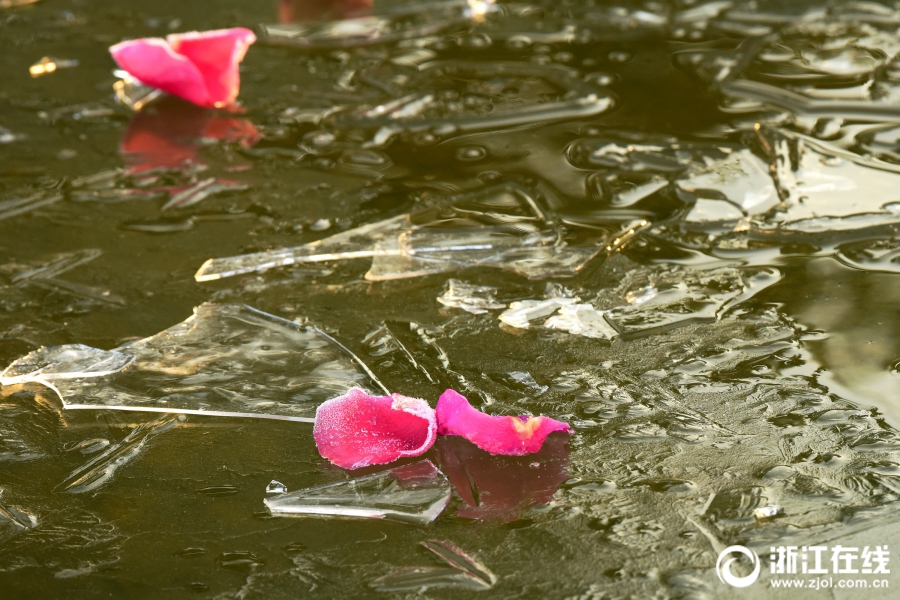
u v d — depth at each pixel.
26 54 1.85
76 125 1.70
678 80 1.72
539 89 1.73
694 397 1.49
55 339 1.54
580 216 1.60
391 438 1.48
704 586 1.43
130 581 1.44
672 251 1.58
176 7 2.08
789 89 1.71
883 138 1.65
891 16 1.86
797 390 1.49
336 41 1.89
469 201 1.62
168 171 1.66
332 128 1.69
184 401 1.50
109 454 1.48
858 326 1.52
